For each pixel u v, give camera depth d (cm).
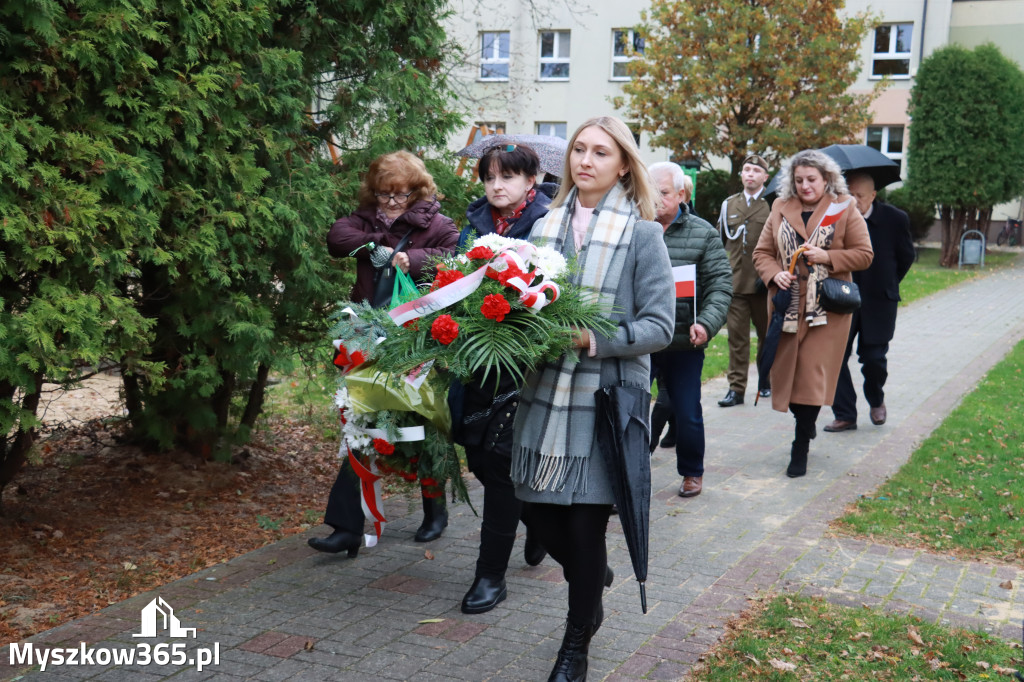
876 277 788
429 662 368
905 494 609
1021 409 877
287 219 514
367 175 475
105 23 410
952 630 401
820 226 650
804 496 611
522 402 344
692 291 584
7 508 542
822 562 486
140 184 427
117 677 351
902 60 3019
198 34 461
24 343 406
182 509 561
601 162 339
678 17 2111
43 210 400
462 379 368
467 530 535
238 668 360
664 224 598
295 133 552
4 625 397
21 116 398
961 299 1867
